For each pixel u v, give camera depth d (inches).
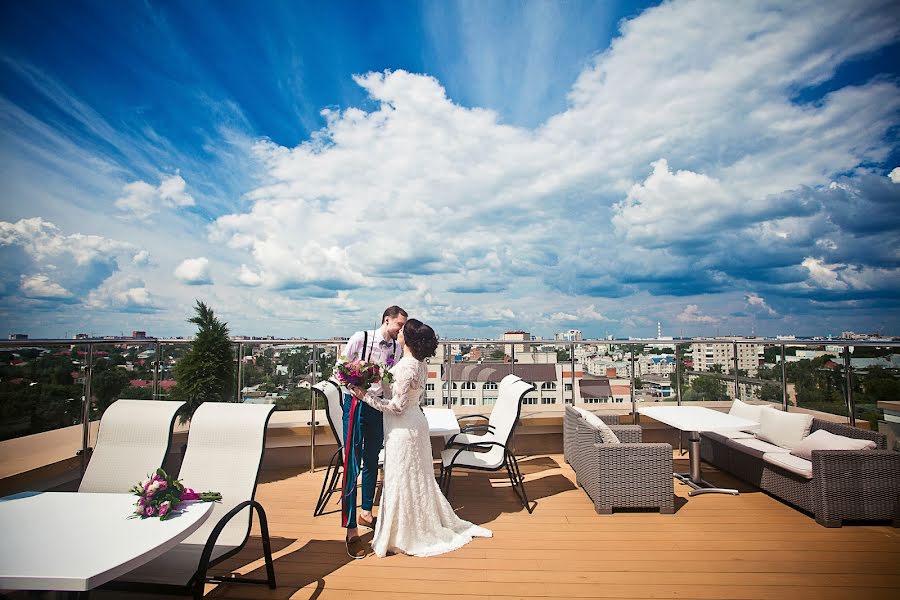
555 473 198.4
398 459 123.6
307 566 114.7
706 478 189.6
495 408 181.6
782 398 213.3
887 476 139.6
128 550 69.7
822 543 126.9
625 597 99.0
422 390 130.3
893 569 111.8
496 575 109.6
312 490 175.9
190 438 113.0
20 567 63.9
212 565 90.7
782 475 155.8
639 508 155.8
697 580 106.7
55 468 151.1
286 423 206.4
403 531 120.8
